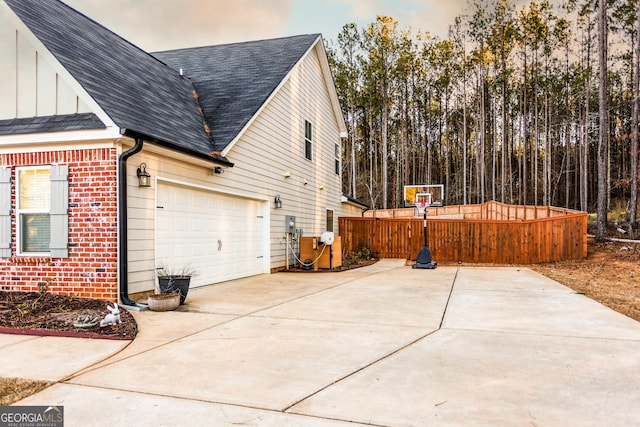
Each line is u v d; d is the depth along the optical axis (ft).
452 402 10.57
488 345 15.75
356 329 18.22
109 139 21.90
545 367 13.23
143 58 36.55
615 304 24.17
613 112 116.47
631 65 91.97
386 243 58.13
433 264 45.55
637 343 16.02
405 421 9.53
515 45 106.73
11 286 23.59
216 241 31.99
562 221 48.96
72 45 25.88
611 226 66.49
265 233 39.42
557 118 120.26
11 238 23.62
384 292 28.53
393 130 127.24
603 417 9.69
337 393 11.16
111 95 24.17
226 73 43.21
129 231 22.93
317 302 24.66
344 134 62.49
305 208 49.16
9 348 15.39
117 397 10.93
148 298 22.06
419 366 13.33
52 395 11.05
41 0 28.60
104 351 15.02
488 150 124.06
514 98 121.70
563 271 40.93
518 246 50.83
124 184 22.12
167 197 26.37
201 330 18.04
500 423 9.40
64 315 19.75
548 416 9.75
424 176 135.23
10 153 23.66
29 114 23.59
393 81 117.50
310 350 15.07
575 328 18.39
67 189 22.67
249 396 10.98
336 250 44.47
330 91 57.11
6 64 24.02
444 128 133.39
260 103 36.55
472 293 28.09
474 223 52.85
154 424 9.43
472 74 115.55
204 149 29.04
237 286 30.96
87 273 22.47
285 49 47.42
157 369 13.09
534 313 21.57
